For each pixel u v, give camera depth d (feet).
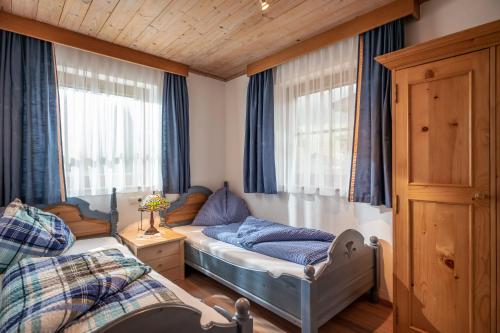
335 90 8.32
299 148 9.32
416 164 5.52
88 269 4.79
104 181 8.89
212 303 7.55
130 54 9.21
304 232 7.63
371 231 7.63
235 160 12.18
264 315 7.07
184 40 8.71
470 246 4.89
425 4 6.63
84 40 8.23
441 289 5.24
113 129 9.10
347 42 8.01
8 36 7.20
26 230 6.20
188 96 11.28
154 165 10.09
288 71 9.64
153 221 9.18
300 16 7.34
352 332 6.31
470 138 4.86
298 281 5.57
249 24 7.74
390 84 6.82
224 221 10.62
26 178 7.38
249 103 10.82
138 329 3.21
